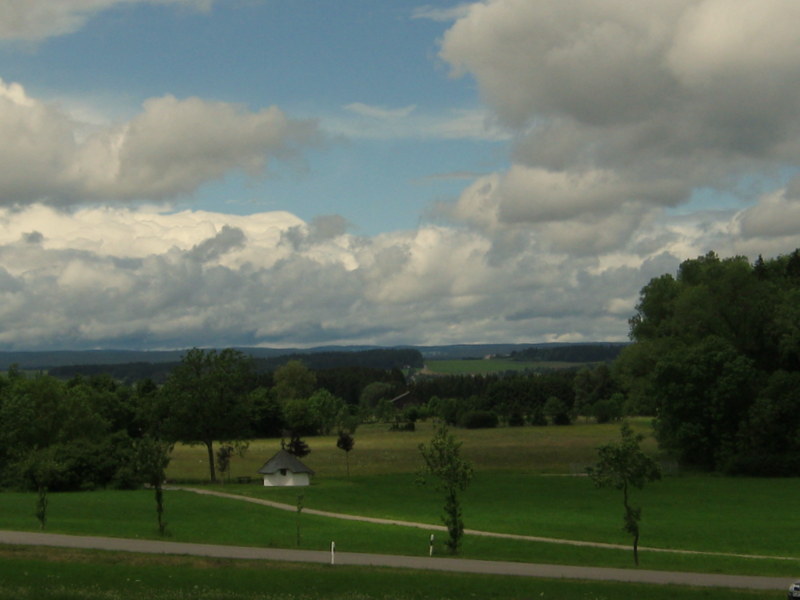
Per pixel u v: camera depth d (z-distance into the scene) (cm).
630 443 4400
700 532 5903
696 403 11069
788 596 3103
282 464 9794
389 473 11312
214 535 5331
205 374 10894
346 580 3400
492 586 3338
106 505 6944
